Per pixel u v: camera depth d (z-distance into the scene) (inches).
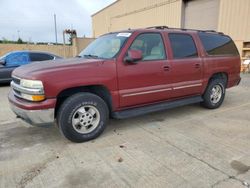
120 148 136.3
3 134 159.0
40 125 133.0
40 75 126.9
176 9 618.8
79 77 135.1
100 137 152.3
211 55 203.9
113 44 163.0
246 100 254.1
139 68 156.8
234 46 232.4
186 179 105.1
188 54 186.7
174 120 185.6
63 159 124.1
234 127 169.0
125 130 164.7
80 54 183.0
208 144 140.6
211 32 214.2
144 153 129.7
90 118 145.8
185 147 136.8
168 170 112.5
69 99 137.0
